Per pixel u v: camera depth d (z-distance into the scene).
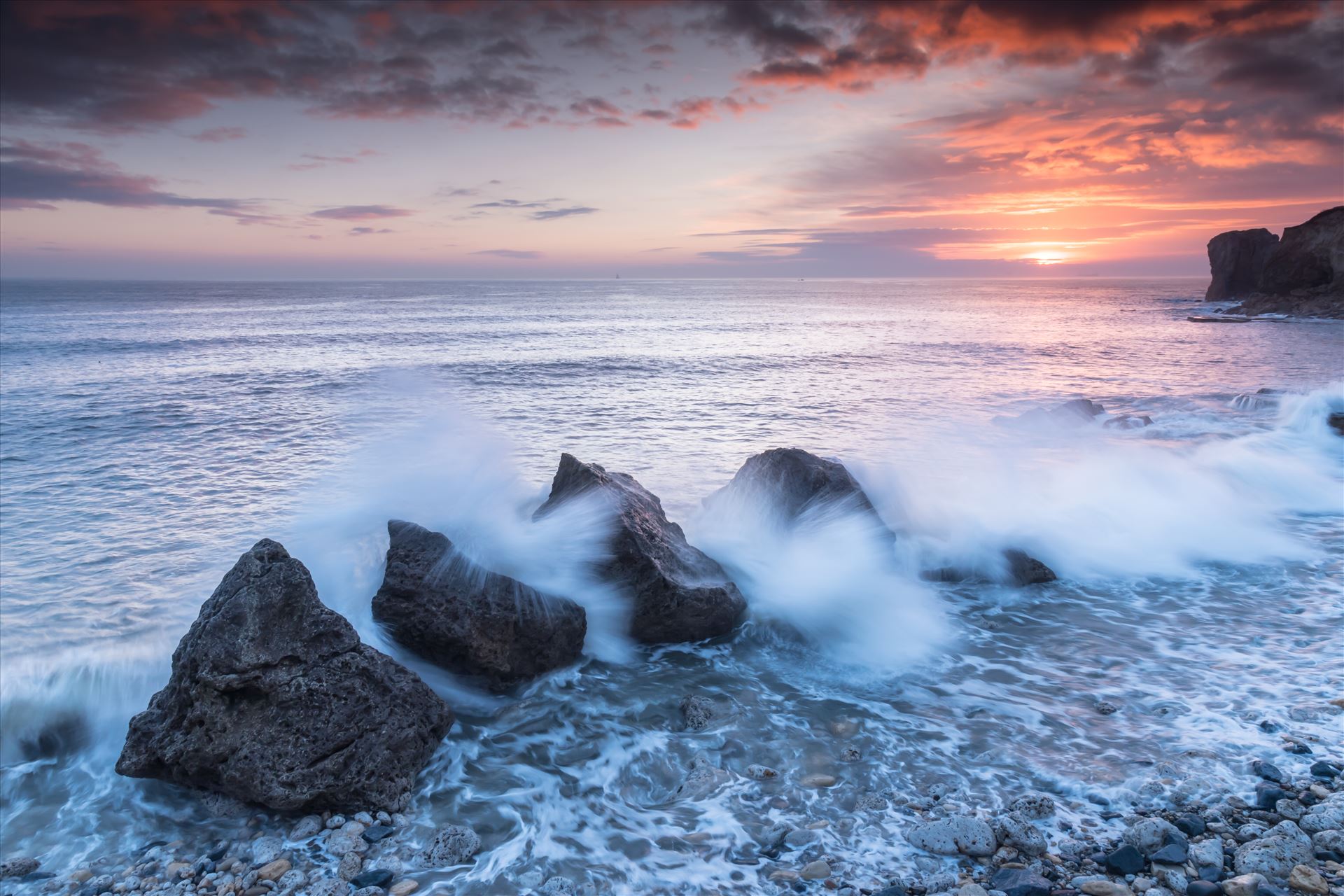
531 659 6.98
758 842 4.76
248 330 57.91
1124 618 8.31
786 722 6.26
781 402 24.47
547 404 24.14
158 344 45.94
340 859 4.69
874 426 20.50
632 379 30.36
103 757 5.93
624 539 7.93
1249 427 19.61
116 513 12.83
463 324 66.56
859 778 5.43
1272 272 67.81
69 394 26.34
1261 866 4.28
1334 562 9.91
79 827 5.10
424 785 5.47
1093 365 35.78
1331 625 7.93
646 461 16.22
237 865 4.64
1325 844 4.43
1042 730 5.99
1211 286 89.38
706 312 94.38
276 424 20.95
